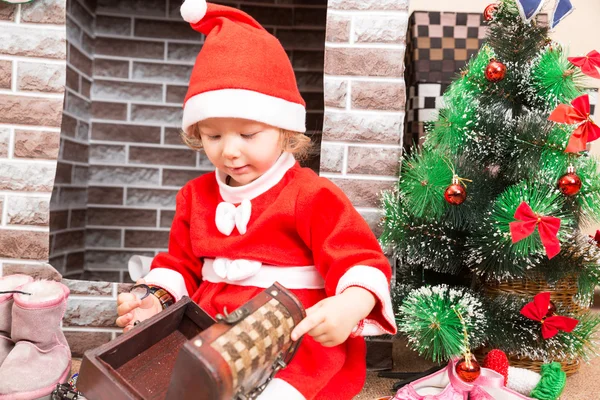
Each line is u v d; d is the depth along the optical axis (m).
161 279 0.96
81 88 1.86
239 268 0.88
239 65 0.85
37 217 1.33
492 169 1.29
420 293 1.17
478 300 1.20
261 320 0.65
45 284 1.13
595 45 2.15
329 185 0.90
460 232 1.27
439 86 1.70
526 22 1.20
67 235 1.77
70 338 1.35
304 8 2.01
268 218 0.88
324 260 0.83
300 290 0.89
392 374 1.28
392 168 1.32
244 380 0.60
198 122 0.88
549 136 1.12
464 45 1.71
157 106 2.02
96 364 0.64
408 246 1.25
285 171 0.94
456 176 1.15
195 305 0.80
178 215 1.03
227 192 0.94
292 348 0.73
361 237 0.85
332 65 1.31
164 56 2.02
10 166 1.32
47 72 1.32
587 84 1.78
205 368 0.55
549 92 1.19
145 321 0.74
